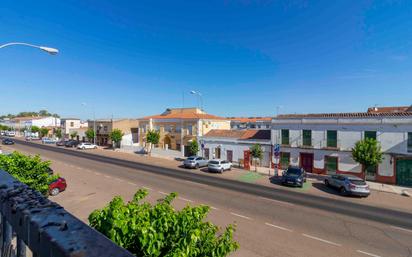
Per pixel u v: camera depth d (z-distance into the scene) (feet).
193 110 188.03
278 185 70.03
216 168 86.22
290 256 28.81
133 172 81.92
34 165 31.17
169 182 68.23
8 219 4.97
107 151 149.69
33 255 3.87
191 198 52.54
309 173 89.51
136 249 7.40
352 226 39.32
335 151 84.79
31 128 252.21
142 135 161.68
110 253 3.10
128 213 8.61
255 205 49.01
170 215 8.83
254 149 93.81
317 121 88.53
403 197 60.64
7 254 4.99
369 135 79.10
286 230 36.63
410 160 72.84
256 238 33.37
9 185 5.92
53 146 170.50
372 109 123.13
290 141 94.38
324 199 56.34
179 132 142.20
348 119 82.58
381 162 72.59
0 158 29.37
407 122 73.26
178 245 7.73
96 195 52.03
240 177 80.18
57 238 3.34
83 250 3.10
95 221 8.07
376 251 30.96
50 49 39.73
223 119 147.43
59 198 49.47
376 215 45.65
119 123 180.86
